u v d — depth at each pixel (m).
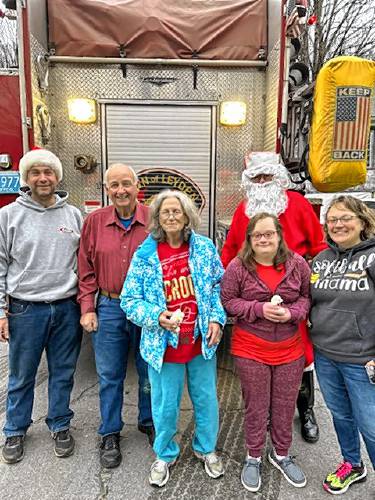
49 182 2.44
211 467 2.37
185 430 2.82
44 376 3.71
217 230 4.45
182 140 4.40
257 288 2.26
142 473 2.42
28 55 3.57
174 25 4.33
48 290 2.50
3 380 3.63
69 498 2.23
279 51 3.91
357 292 2.04
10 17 4.00
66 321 2.58
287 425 2.34
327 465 2.48
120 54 4.31
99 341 2.51
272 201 2.69
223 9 4.36
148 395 2.71
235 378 3.57
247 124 4.47
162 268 2.24
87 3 4.26
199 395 2.34
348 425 2.25
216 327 2.26
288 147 4.09
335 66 3.08
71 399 3.27
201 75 4.39
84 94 4.32
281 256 2.28
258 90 4.45
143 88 4.36
